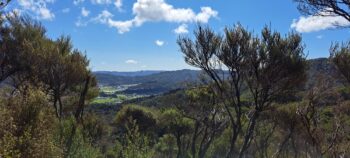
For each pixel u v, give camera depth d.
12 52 17.56
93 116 25.34
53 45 17.30
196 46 14.07
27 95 12.26
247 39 13.61
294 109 16.25
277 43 13.49
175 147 34.59
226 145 28.14
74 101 19.84
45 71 16.64
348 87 11.72
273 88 13.98
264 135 25.47
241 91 15.12
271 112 18.52
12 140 10.18
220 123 19.86
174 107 25.08
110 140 28.73
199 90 20.31
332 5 9.45
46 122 12.35
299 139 21.33
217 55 13.88
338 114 11.61
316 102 11.98
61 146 14.28
